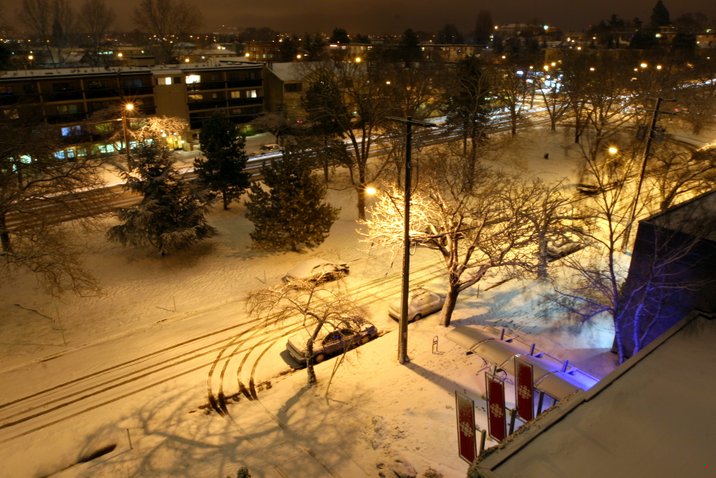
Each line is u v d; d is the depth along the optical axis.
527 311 24.03
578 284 22.48
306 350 19.39
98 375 19.75
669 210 18.50
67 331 22.70
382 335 22.39
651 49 104.00
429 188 22.61
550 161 51.62
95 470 14.95
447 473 14.60
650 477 9.18
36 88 50.50
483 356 18.25
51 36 107.50
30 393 18.75
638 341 16.95
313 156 41.84
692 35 107.94
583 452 9.71
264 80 69.00
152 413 17.64
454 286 21.83
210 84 62.44
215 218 35.62
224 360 20.72
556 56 109.19
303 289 20.56
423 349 21.02
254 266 28.97
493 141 55.56
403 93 44.88
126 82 56.16
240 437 16.27
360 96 37.75
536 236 20.14
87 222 31.34
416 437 16.03
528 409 15.23
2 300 24.84
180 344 21.77
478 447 15.40
